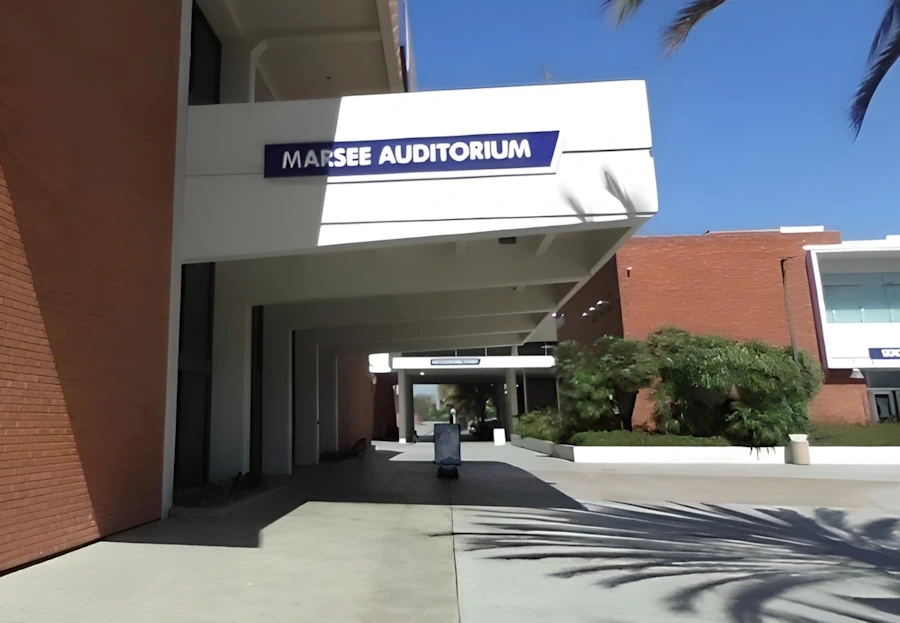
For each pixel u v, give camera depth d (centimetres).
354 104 1020
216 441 1361
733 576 657
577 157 1005
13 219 606
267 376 1777
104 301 762
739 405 2217
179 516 925
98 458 745
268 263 1437
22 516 609
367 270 1431
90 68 740
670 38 1123
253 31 1457
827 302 2903
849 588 617
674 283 2841
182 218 989
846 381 2797
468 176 1002
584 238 1406
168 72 953
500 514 1020
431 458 2384
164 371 916
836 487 1449
